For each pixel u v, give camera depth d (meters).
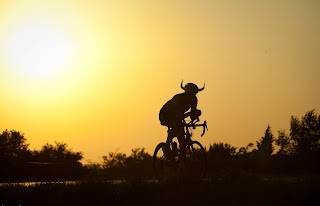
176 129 38.84
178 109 39.22
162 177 39.22
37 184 36.09
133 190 31.03
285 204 26.72
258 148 76.19
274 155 74.81
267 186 29.64
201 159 38.47
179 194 29.39
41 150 107.88
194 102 39.38
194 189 30.03
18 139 109.69
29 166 78.88
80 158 103.56
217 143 71.62
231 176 31.56
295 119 107.44
